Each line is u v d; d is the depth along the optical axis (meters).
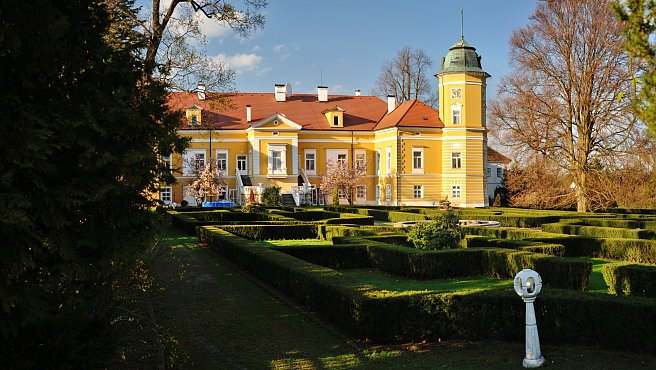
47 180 5.17
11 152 4.66
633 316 7.19
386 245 14.88
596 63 32.06
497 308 7.96
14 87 5.08
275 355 7.52
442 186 47.16
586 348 7.45
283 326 8.95
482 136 46.72
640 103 7.77
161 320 9.18
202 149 45.78
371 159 50.22
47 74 5.29
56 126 5.00
